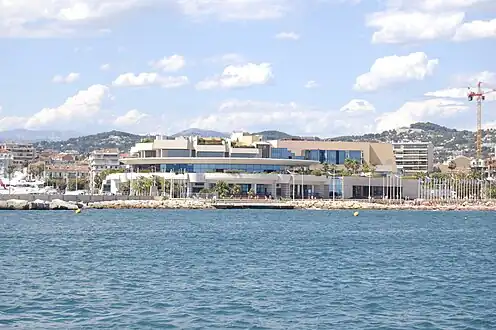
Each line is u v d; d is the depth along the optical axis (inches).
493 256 3432.6
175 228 5408.5
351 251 3585.1
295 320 1760.6
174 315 1797.5
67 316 1776.6
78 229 5216.5
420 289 2266.2
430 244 4160.9
